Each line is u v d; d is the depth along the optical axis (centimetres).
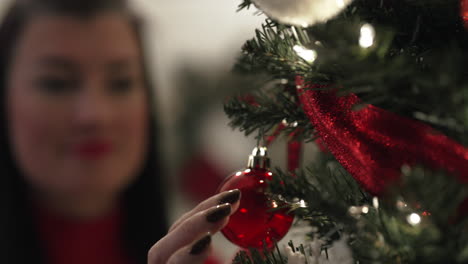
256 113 78
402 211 62
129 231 180
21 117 154
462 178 61
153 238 182
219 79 251
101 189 163
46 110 152
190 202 244
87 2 152
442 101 59
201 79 254
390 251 60
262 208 72
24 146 156
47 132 154
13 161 162
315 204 65
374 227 62
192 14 291
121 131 163
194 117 249
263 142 78
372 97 63
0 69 158
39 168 157
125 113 163
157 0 287
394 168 64
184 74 257
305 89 68
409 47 67
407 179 59
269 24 75
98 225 172
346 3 64
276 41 73
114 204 174
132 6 178
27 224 165
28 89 153
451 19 68
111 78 158
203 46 281
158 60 268
